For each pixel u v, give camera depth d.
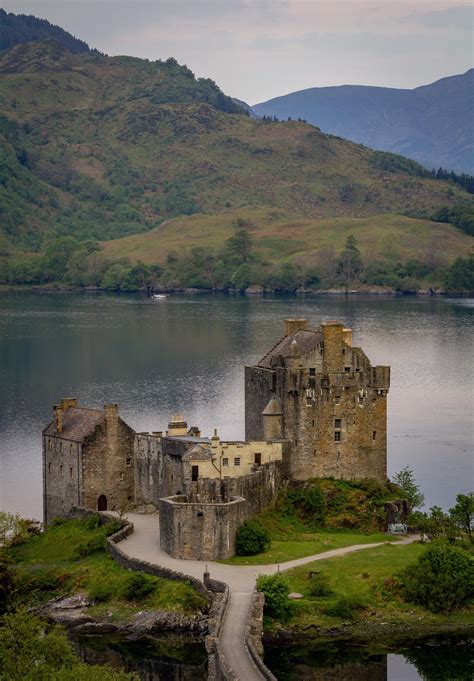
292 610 190.75
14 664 150.25
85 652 185.50
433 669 178.38
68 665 151.75
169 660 183.12
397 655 182.88
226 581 197.50
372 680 175.88
